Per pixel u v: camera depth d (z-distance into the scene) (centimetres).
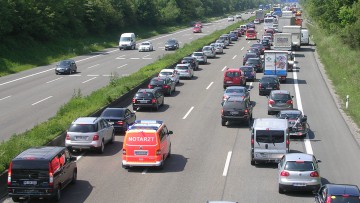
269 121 2938
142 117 4272
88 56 9200
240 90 4647
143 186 2547
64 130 3447
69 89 5662
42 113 4425
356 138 3609
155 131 2786
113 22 12575
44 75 6875
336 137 3631
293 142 3494
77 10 11006
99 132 3181
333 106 4728
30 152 2336
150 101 4472
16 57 7881
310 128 3906
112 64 7912
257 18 17738
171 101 5019
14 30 8525
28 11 8794
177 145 3388
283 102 4278
